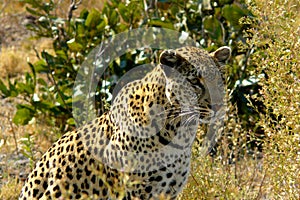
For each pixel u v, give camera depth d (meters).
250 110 16.27
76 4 18.12
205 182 11.12
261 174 12.85
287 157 10.10
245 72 16.53
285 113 10.25
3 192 13.31
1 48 26.38
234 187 11.04
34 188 10.60
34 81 17.97
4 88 17.91
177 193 10.41
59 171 10.48
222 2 17.22
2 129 17.34
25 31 27.83
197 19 17.75
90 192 10.39
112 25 18.08
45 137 16.98
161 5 18.34
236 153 12.34
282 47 10.72
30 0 17.86
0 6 30.03
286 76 10.56
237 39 16.83
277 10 11.04
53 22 18.38
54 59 18.05
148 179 10.15
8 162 15.45
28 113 17.56
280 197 10.28
